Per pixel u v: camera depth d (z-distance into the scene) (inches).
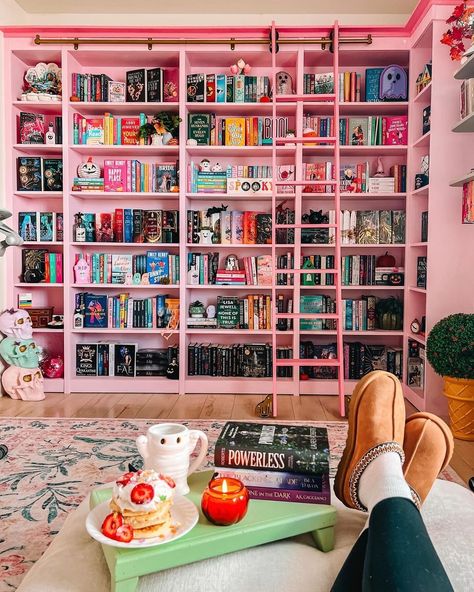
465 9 124.0
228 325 170.4
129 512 42.8
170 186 167.6
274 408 143.6
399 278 165.9
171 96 165.6
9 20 163.2
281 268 169.0
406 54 161.8
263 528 46.4
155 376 171.5
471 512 55.7
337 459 108.7
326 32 157.6
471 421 124.4
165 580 43.3
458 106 139.1
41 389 159.2
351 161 174.9
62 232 167.9
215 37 159.0
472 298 140.9
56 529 79.0
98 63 171.3
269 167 167.0
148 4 165.0
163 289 179.9
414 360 163.2
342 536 52.8
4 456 108.7
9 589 63.1
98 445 116.6
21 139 166.2
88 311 170.6
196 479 55.4
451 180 140.0
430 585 33.2
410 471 53.2
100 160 177.5
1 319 158.7
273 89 153.9
